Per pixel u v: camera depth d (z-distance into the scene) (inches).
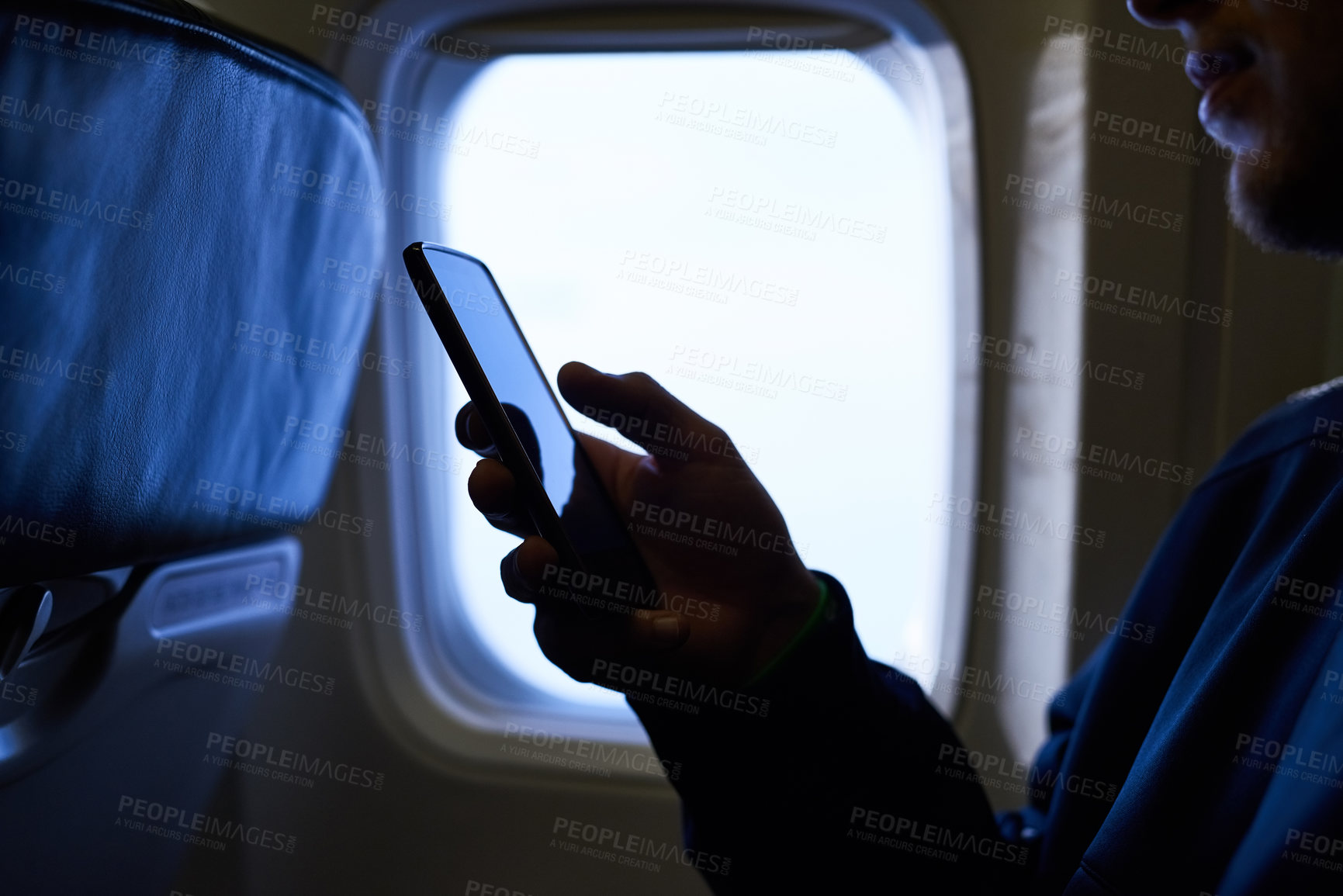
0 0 22.2
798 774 29.6
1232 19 27.7
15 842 31.4
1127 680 30.3
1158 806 21.7
